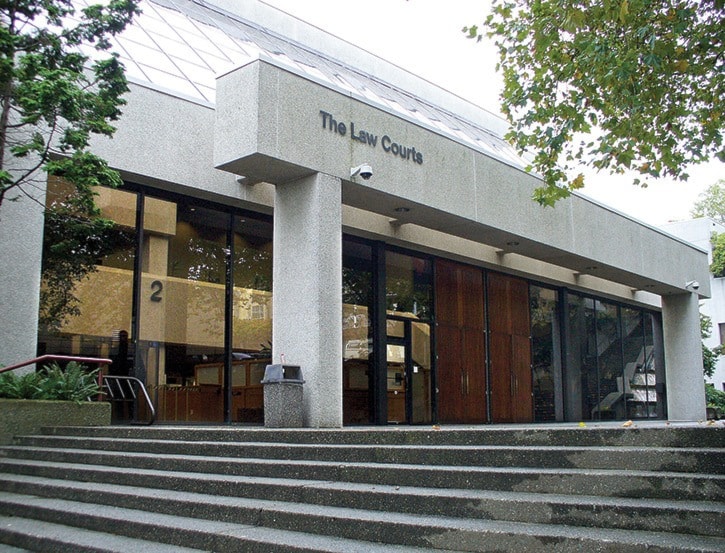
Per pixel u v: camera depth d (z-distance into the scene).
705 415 24.20
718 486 5.26
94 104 10.72
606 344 25.61
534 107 11.52
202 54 17.17
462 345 19.47
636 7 9.66
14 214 11.91
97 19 11.05
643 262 21.80
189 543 6.08
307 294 12.14
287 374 11.84
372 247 17.27
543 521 5.38
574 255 18.91
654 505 5.14
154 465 8.45
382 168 13.63
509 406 20.69
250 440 9.01
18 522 7.48
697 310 24.78
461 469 6.33
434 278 18.91
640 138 11.10
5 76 10.10
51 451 9.72
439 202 14.80
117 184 10.85
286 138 11.98
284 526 6.07
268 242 15.45
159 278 13.62
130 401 12.99
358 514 5.88
